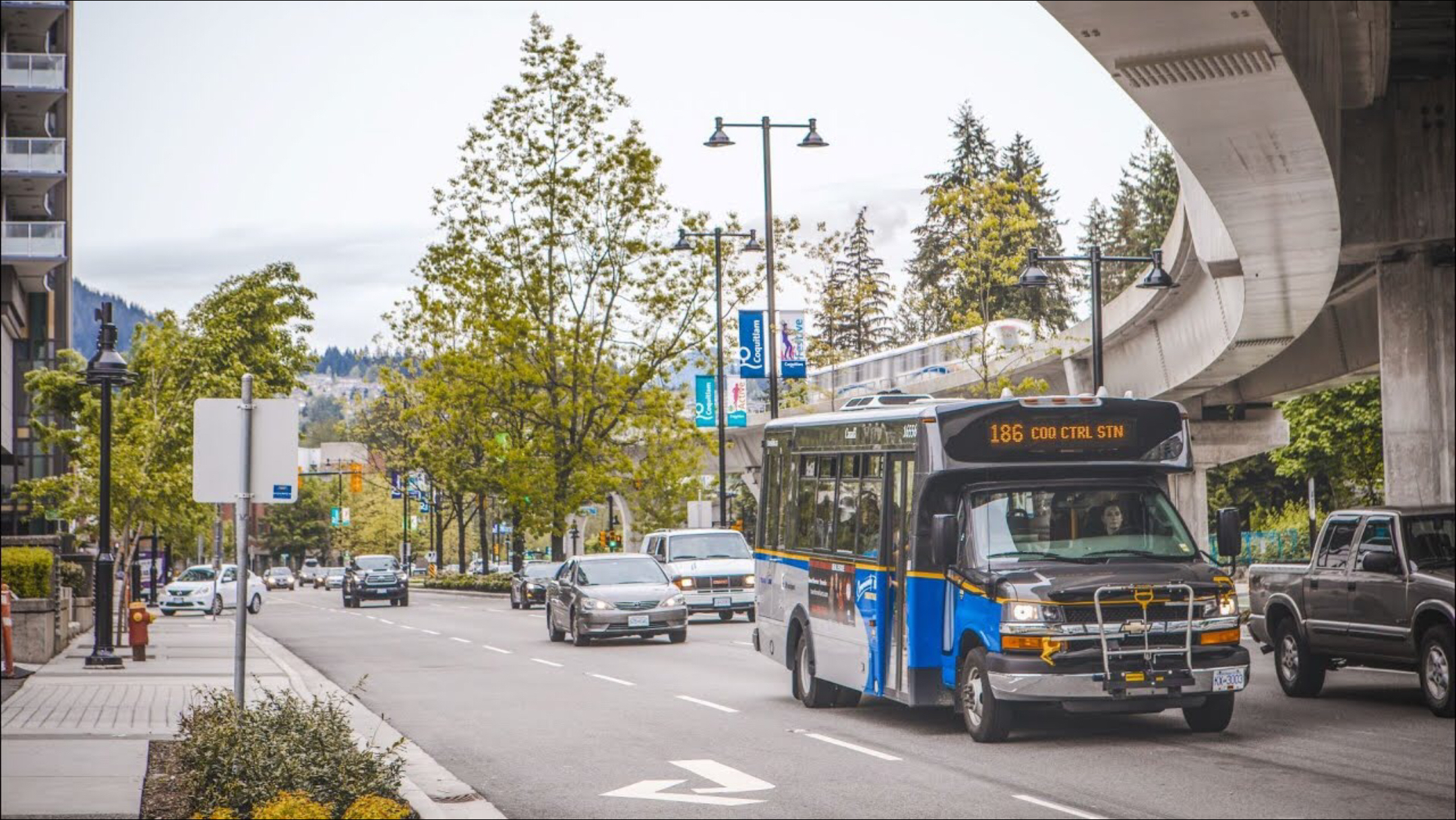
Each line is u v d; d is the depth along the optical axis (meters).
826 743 15.17
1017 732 15.53
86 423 36.12
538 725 17.28
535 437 57.19
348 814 10.35
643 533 76.56
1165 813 10.81
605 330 56.50
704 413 47.25
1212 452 55.50
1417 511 16.86
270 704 12.28
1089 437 15.39
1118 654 14.06
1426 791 11.55
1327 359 45.03
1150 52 16.11
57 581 35.62
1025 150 104.88
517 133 56.00
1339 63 20.88
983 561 14.93
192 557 113.31
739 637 32.91
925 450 15.39
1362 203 26.19
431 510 96.44
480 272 55.94
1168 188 100.06
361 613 54.50
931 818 10.86
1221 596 14.39
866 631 16.61
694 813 11.32
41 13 68.88
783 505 19.89
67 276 78.56
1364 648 17.03
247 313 63.50
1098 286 38.47
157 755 13.81
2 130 68.69
